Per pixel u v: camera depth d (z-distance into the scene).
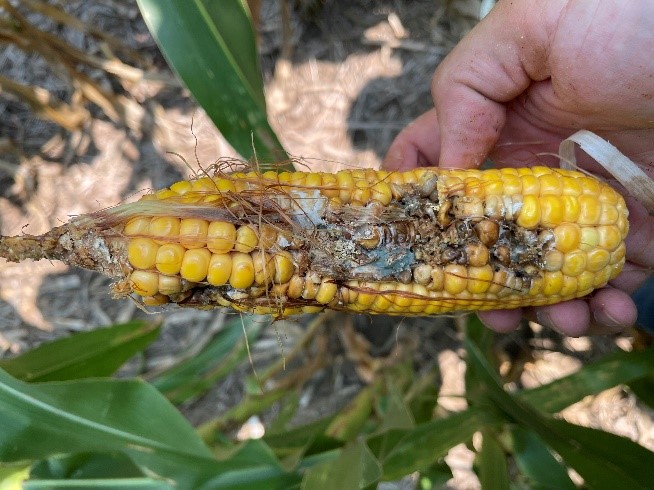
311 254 0.15
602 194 0.17
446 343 0.36
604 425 0.34
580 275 0.17
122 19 0.37
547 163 0.24
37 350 0.23
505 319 0.24
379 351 0.36
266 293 0.15
